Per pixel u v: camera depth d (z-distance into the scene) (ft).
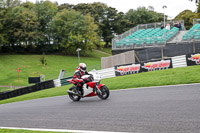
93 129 18.63
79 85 34.06
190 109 20.85
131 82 51.98
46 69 184.85
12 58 214.07
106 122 20.17
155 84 43.98
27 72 174.70
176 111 20.75
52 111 29.37
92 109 26.73
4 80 152.46
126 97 32.63
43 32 249.75
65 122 22.35
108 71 77.61
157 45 89.15
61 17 246.06
